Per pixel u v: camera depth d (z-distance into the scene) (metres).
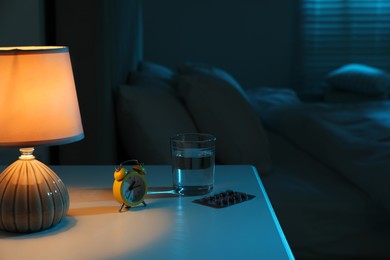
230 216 1.30
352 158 2.22
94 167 1.73
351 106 3.17
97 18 1.98
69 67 1.25
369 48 4.62
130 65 2.96
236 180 1.61
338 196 2.07
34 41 1.83
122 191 1.32
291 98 3.46
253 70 4.60
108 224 1.25
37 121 1.18
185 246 1.13
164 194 1.47
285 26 4.59
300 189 2.10
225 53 4.59
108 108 2.05
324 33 4.61
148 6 4.52
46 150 1.91
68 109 1.22
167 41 4.56
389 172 2.05
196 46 4.57
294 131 2.67
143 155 2.12
